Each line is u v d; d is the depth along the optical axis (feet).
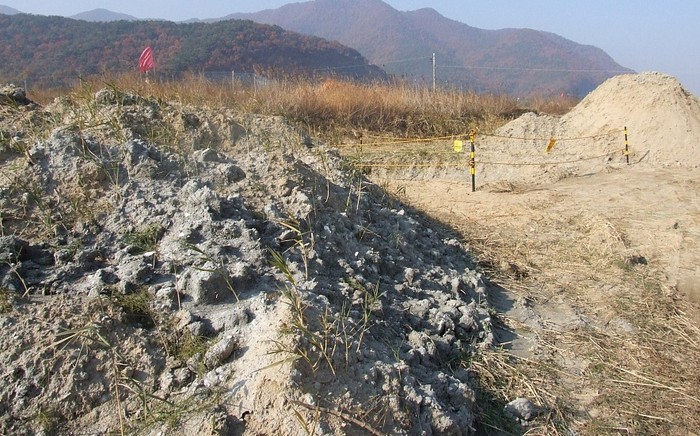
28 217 13.87
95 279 12.37
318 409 9.85
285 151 20.56
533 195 31.86
